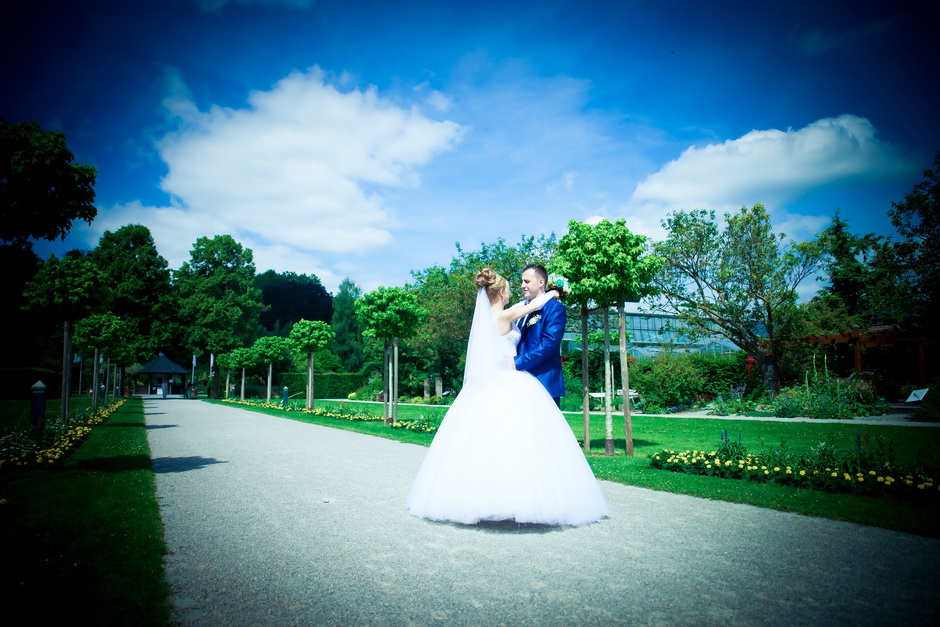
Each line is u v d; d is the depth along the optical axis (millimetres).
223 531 3875
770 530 3803
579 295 8812
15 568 3008
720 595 2602
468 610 2451
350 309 54062
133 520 4086
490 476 3803
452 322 31656
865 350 24578
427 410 22562
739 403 20359
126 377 52438
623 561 3123
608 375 8875
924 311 20734
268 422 16391
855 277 25250
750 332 23359
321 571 3012
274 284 78375
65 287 11711
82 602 2533
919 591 2645
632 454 8523
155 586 2742
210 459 7895
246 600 2602
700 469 6324
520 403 4031
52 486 5477
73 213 6492
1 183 6055
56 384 36344
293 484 5805
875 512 4195
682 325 25375
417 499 4273
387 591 2703
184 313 45062
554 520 3719
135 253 44844
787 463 5836
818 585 2729
